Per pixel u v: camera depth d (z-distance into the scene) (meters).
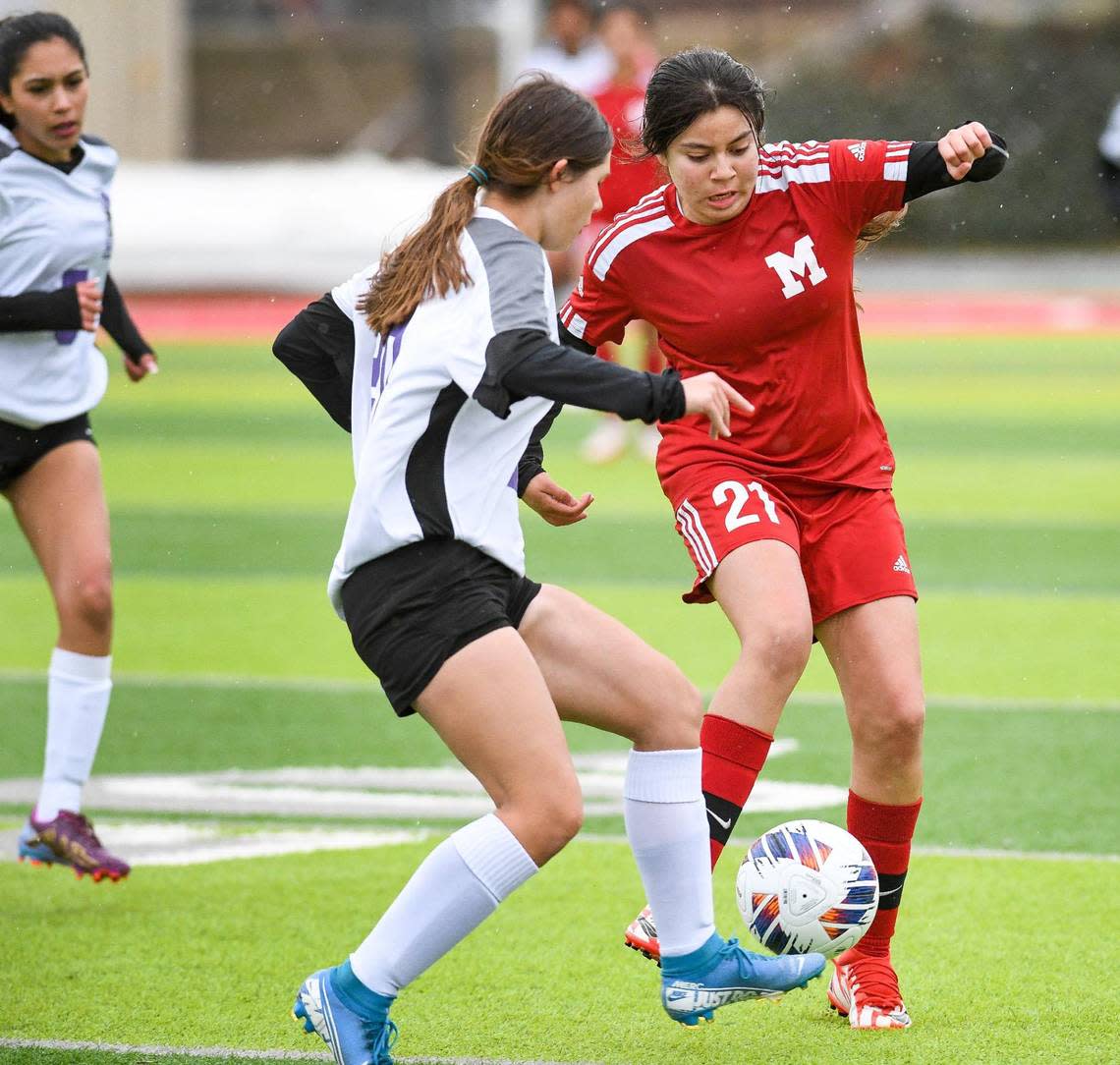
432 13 129.62
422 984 16.09
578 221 13.65
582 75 49.28
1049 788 22.44
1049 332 83.62
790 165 15.54
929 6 119.25
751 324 15.51
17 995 15.83
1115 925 17.48
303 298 86.94
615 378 12.58
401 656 12.98
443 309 13.00
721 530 15.41
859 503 15.61
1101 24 117.81
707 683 27.83
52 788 18.83
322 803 22.23
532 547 39.19
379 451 13.02
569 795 12.88
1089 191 116.00
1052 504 44.00
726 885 19.06
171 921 17.98
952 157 15.15
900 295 96.44
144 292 87.94
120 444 55.50
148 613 33.69
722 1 138.88
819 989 16.11
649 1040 14.71
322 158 130.62
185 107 129.12
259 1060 14.21
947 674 28.53
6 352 18.98
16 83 18.84
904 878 15.23
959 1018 15.12
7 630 33.09
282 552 39.47
